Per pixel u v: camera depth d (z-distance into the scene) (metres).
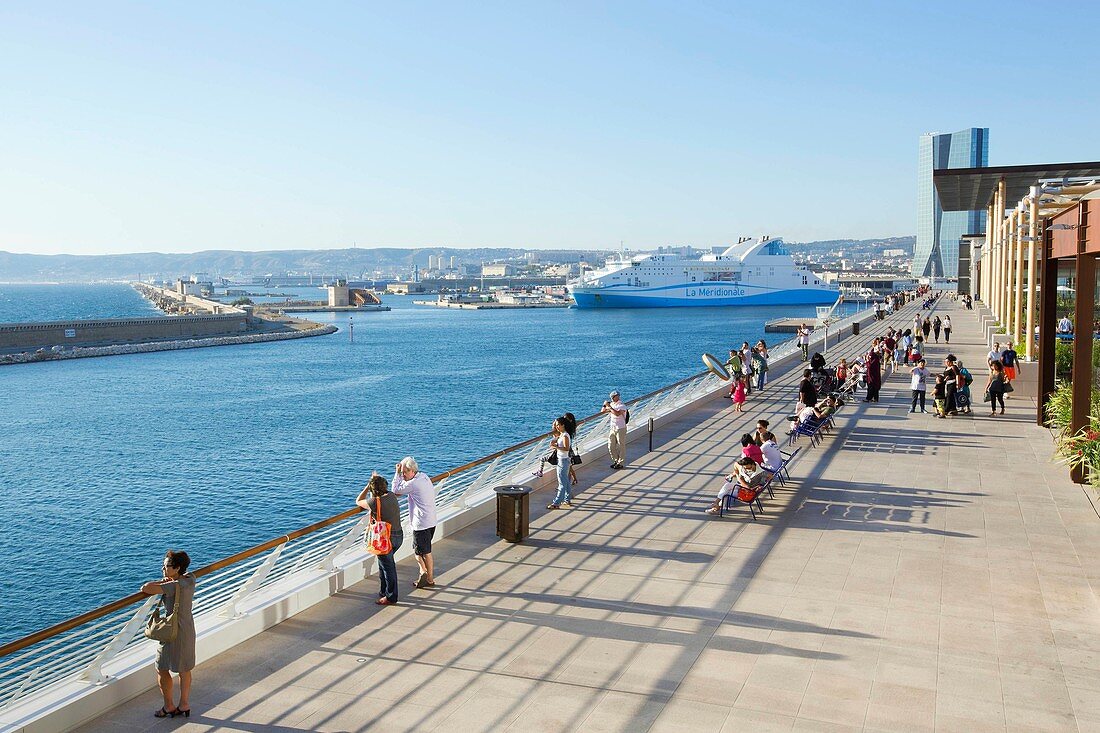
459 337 147.88
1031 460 18.05
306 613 10.11
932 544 12.44
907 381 31.80
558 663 8.70
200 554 28.27
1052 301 21.47
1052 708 7.63
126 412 62.62
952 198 44.56
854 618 9.73
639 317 198.50
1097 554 11.88
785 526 13.46
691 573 11.33
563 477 14.66
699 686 8.15
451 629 9.61
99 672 8.00
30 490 38.00
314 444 48.91
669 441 20.55
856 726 7.36
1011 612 9.87
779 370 35.50
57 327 117.31
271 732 7.45
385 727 7.50
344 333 164.25
